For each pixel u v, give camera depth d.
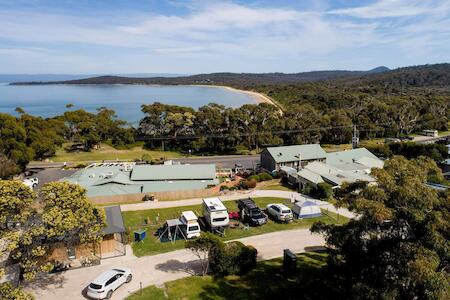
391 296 14.48
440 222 14.48
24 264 21.80
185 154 84.25
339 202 18.69
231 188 49.56
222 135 84.31
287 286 24.41
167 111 96.00
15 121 66.12
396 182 16.42
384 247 16.44
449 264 14.60
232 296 23.33
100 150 87.38
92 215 23.86
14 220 21.53
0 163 52.69
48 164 70.88
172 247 31.47
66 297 23.31
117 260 28.80
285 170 54.62
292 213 39.25
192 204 43.81
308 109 100.81
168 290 24.17
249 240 33.00
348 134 92.94
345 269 19.36
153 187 48.06
